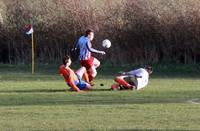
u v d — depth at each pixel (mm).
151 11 73375
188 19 72125
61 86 51125
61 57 76375
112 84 51906
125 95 43062
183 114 32344
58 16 76125
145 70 48438
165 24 72875
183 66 71125
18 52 78000
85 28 74750
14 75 64125
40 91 46719
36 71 69438
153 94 43719
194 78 60188
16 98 41438
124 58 74062
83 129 27531
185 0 72812
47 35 76375
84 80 48781
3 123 29438
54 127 28188
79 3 75750
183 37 72438
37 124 29109
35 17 77000
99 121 29969
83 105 36625
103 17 74438
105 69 70438
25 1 78438
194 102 38500
